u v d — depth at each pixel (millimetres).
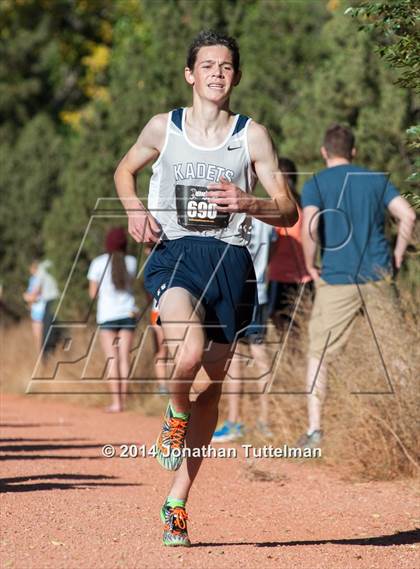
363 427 16406
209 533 12188
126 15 55156
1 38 58906
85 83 59406
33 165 43812
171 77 31953
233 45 11133
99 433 20938
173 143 11133
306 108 25969
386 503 14242
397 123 23125
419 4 11461
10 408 26141
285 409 18812
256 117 28969
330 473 16438
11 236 43312
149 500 14023
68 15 60500
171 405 10938
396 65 11875
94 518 12656
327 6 30062
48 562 10406
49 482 15078
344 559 10820
